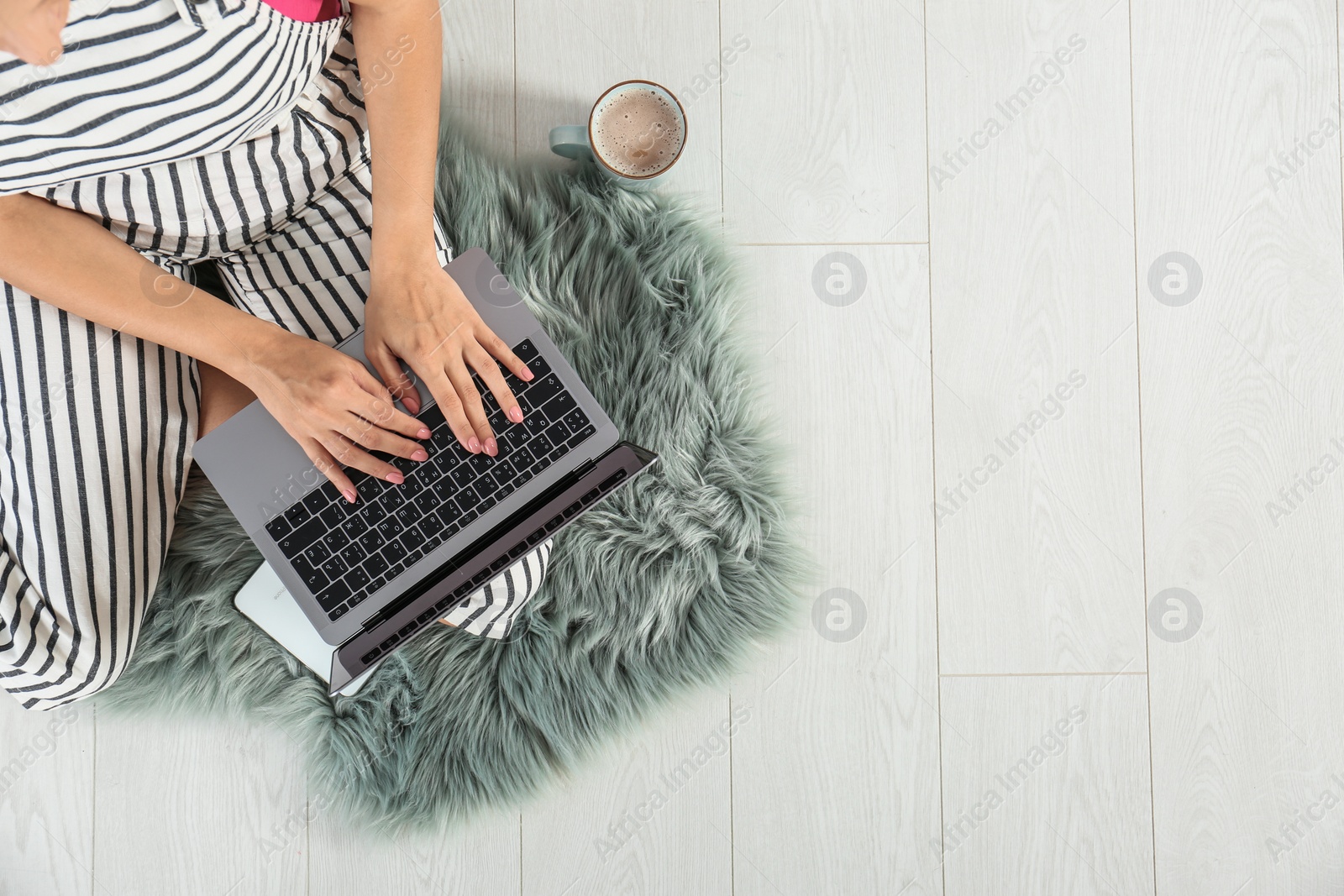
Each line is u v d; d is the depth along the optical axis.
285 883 1.07
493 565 0.81
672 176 1.13
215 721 1.06
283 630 1.03
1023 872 1.12
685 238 1.10
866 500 1.13
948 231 1.15
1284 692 1.14
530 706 1.07
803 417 1.13
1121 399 1.15
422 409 0.81
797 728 1.11
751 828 1.10
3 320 0.82
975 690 1.13
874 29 1.14
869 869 1.11
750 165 1.13
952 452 1.14
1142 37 1.16
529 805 1.08
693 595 1.09
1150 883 1.12
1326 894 1.12
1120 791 1.13
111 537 0.87
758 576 1.10
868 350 1.14
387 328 0.81
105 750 1.06
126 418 0.86
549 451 0.81
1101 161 1.16
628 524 1.08
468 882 1.08
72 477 0.84
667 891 1.09
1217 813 1.13
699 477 1.09
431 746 1.06
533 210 1.09
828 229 1.14
